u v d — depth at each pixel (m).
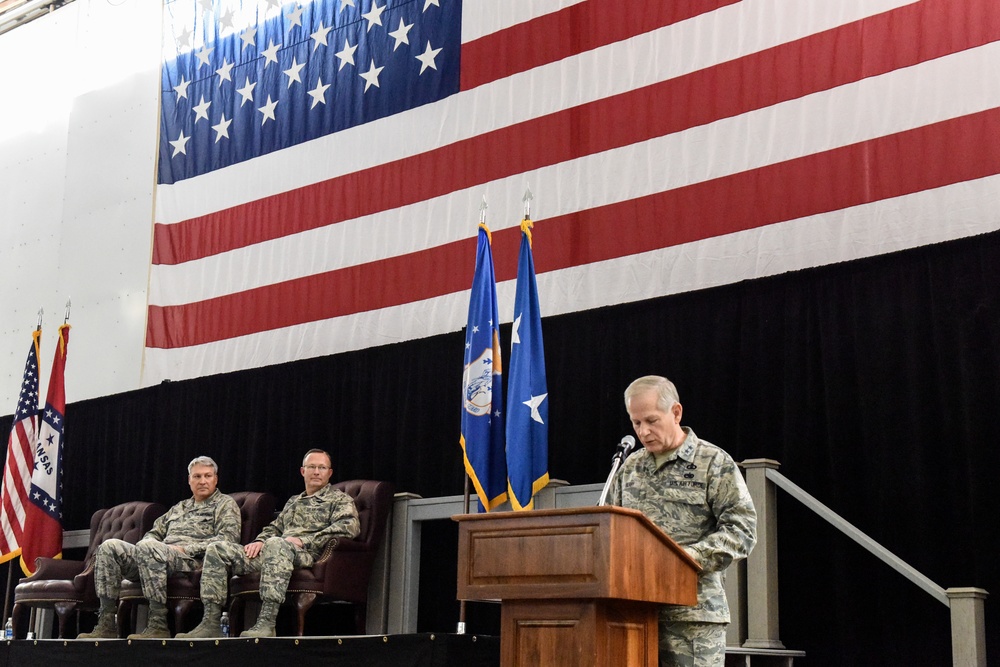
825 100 6.10
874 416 5.62
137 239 9.29
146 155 9.43
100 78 9.95
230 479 8.21
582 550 2.96
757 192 6.23
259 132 8.63
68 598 7.03
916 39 5.87
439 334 7.35
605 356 6.65
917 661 5.26
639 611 3.14
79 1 10.33
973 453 5.27
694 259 6.38
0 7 10.66
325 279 8.00
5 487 8.18
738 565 5.22
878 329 5.69
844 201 5.93
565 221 6.93
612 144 6.86
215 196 8.75
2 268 10.24
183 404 8.59
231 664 5.41
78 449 9.31
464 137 7.53
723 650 3.32
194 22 9.30
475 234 7.33
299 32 8.64
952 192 5.60
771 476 5.29
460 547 3.20
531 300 6.07
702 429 6.21
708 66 6.57
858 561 5.55
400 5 8.12
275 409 8.07
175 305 8.77
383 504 6.55
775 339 6.06
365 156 8.00
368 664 5.08
